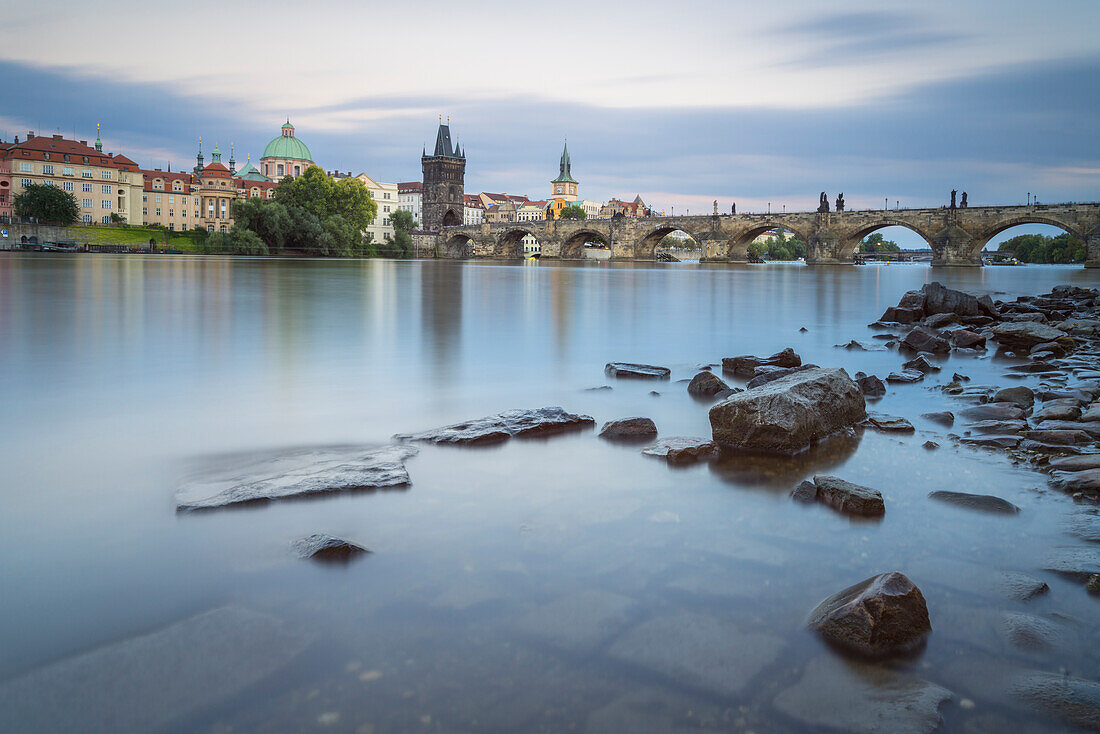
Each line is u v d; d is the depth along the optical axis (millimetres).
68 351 11695
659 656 3119
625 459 6156
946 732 2703
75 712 2662
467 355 12297
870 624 3244
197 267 53312
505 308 23000
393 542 4211
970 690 2979
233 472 5488
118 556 3949
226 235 122562
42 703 2705
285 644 3127
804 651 3201
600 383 9930
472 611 3436
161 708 2699
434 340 14211
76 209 135750
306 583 3682
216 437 6578
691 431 7305
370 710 2719
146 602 3453
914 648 3262
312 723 2637
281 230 120500
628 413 8078
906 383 10797
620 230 142875
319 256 126875
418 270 65938
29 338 13172
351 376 10031
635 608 3516
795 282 51844
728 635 3301
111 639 3129
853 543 4406
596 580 3793
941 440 7105
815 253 117250
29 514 4555
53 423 6988
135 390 8695
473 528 4457
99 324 15578
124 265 54625
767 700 2850
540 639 3217
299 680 2887
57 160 143375
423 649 3115
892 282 54406
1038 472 6066
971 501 5199
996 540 4512
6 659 2967
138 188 159625
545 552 4125
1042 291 42469
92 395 8359
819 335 17172
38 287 27891
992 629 3434
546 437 6914
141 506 4730
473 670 2980
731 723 2705
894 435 7336
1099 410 7973
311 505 4820
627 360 12242
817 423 7008
